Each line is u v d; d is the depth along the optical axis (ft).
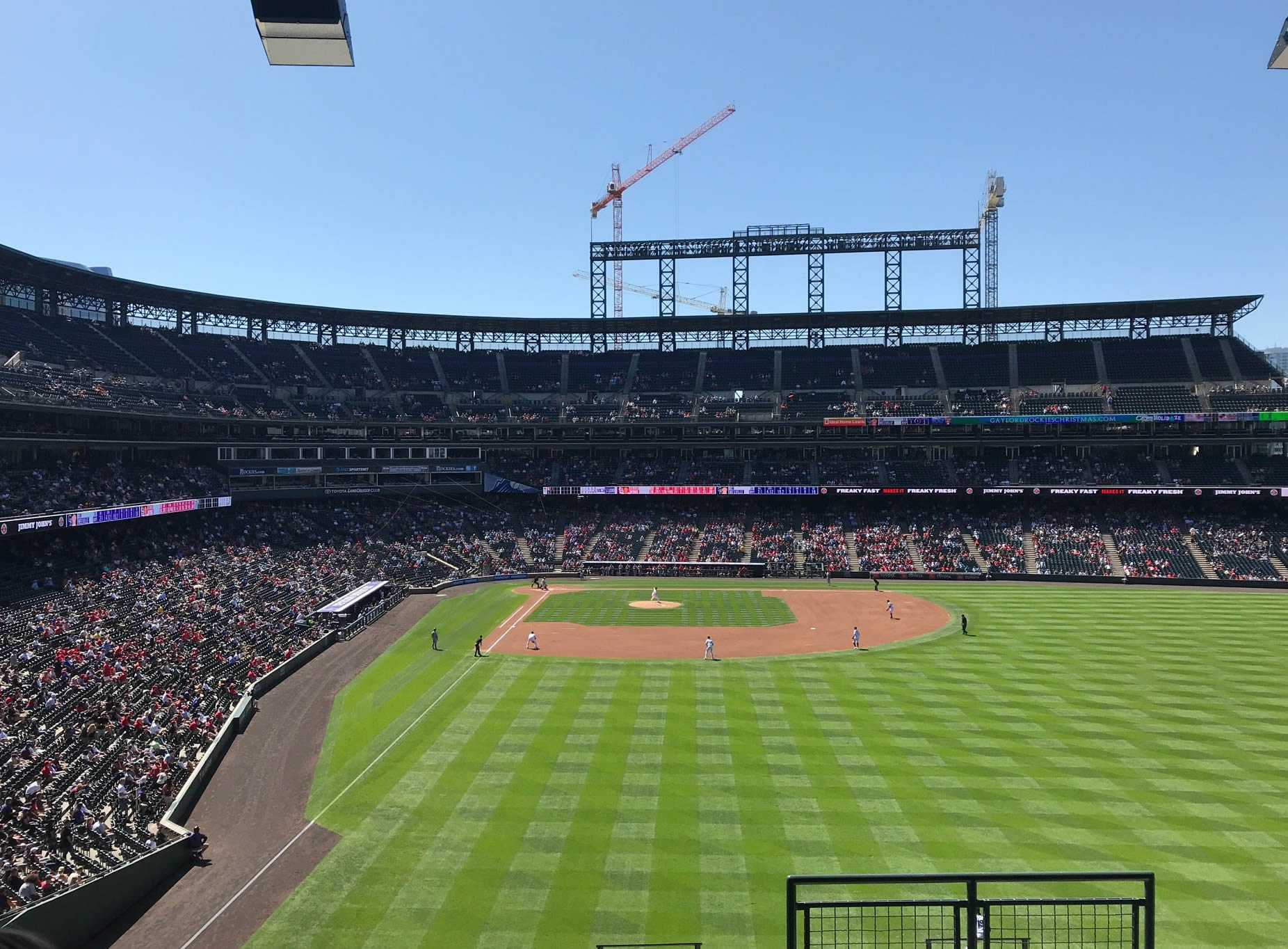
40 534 197.67
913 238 372.79
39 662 135.13
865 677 158.10
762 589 268.62
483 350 392.88
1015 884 82.12
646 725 131.34
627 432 349.61
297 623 189.37
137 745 112.16
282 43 34.27
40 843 86.48
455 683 156.35
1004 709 136.87
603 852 90.58
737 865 87.20
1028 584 273.95
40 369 239.50
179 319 319.47
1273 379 329.72
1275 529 289.74
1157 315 352.28
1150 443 320.29
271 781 111.14
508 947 73.72
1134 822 95.25
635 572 301.22
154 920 79.41
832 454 352.49
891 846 90.38
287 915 79.66
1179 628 199.62
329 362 350.84
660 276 391.04
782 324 372.99
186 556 225.76
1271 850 88.58
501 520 336.49
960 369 360.69
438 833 95.66
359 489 319.27
